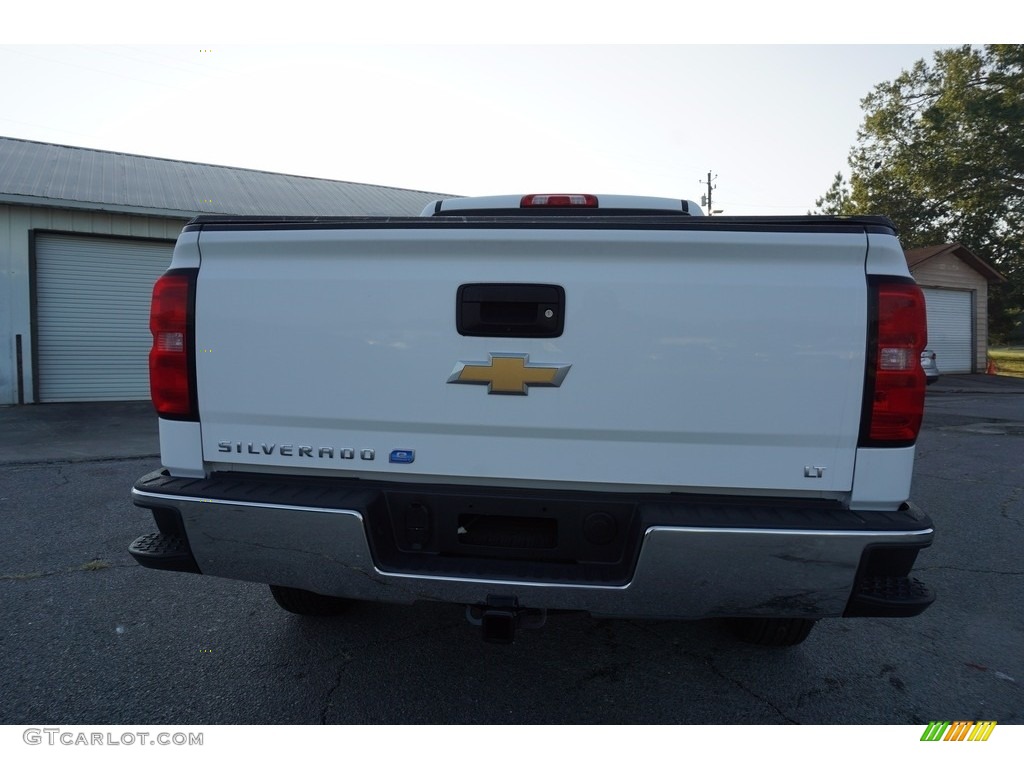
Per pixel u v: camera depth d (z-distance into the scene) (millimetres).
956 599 4078
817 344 2254
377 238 2391
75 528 5047
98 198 12680
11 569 4242
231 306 2514
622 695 2914
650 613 2324
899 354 2236
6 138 15945
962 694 2986
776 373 2273
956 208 30078
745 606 2283
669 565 2244
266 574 2506
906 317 2232
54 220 12586
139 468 7141
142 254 13570
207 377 2547
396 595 2422
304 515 2367
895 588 2264
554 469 2404
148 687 2916
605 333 2330
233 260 2523
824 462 2289
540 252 2346
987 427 11609
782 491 2330
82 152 16469
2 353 12297
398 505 2484
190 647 3270
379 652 3244
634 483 2379
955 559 4801
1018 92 28047
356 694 2883
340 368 2463
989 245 29734
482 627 2395
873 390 2244
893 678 3107
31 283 12414
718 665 3188
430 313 2404
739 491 2363
